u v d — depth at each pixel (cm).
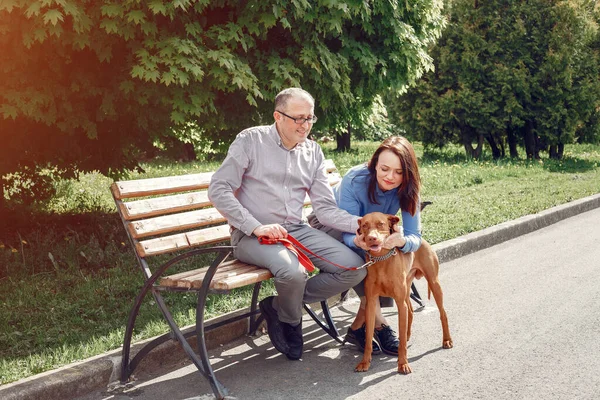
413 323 463
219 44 579
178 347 393
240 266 371
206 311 454
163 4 525
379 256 361
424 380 359
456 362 386
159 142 798
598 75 2030
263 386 353
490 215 852
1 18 505
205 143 828
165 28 560
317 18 626
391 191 395
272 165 377
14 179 764
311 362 390
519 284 569
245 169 375
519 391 343
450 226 766
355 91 734
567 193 1096
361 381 359
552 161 1912
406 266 374
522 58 1895
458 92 1909
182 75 539
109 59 555
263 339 435
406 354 371
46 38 533
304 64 645
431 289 407
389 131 3092
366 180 394
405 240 366
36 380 329
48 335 413
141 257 372
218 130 759
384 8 690
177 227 396
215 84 579
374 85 746
